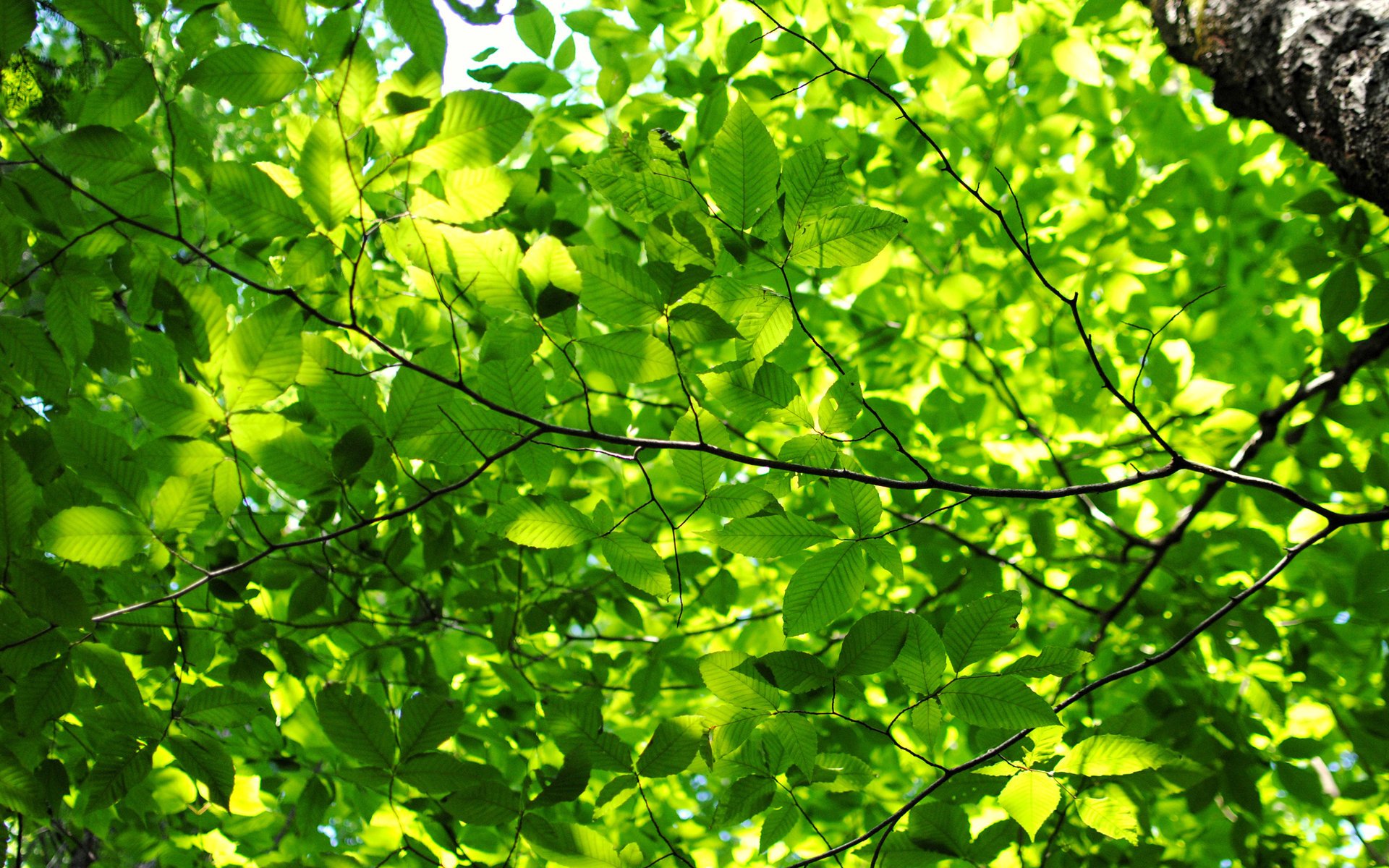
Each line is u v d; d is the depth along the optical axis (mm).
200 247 2359
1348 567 2260
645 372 1633
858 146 2674
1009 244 2674
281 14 1579
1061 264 2625
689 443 1648
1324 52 1699
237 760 2479
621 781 1649
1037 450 2877
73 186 1649
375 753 1635
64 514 1619
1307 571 2379
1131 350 2559
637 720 2779
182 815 2479
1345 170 1678
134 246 1813
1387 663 2195
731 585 2396
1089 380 2555
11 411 1823
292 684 2574
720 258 1647
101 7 1609
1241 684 2572
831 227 1575
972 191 1640
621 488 2666
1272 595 2232
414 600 2598
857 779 1706
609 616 2963
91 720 1893
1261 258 2582
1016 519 2746
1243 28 1784
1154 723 2182
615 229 2650
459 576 2457
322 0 1626
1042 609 2719
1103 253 2615
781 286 2186
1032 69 2605
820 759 1707
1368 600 2148
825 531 1656
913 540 2373
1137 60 2879
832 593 1658
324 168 1566
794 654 1614
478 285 1604
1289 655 2371
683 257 1587
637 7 2420
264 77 1598
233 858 2398
